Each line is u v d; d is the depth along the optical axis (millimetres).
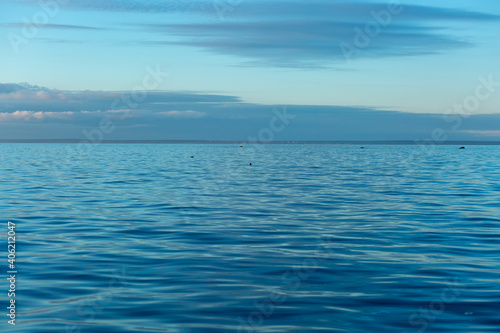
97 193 30344
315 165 64500
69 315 9391
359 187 34844
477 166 61562
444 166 61719
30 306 9898
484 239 16672
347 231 18156
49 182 37562
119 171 50406
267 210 23516
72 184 36031
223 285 11359
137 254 14430
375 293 10789
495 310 9703
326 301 10250
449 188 34062
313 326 8898
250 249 15164
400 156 99875
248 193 30766
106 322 9039
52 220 20375
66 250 14922
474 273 12375
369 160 80375
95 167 57250
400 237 17016
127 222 20016
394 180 40844
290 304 10062
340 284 11469
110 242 16141
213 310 9688
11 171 49812
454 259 13867
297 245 15727
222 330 8695
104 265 13125
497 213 22594
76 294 10664
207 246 15578
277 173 48938
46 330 8664
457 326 8906
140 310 9672
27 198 27812
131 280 11750
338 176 45312
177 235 17359
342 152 131125
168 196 29000
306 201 26984
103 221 20219
